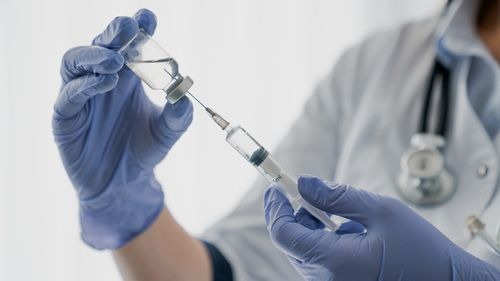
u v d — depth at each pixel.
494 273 1.04
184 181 2.56
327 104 1.56
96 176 1.19
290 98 2.60
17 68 2.51
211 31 2.57
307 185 1.04
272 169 1.06
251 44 2.59
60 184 2.52
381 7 2.67
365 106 1.48
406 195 1.33
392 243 1.01
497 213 1.21
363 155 1.42
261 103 2.59
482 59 1.39
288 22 2.61
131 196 1.22
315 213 1.08
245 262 1.42
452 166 1.34
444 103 1.40
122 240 1.24
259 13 2.59
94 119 1.15
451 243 1.06
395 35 1.56
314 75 2.62
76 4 2.51
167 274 1.27
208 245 1.39
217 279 1.34
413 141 1.36
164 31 2.55
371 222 1.03
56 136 1.14
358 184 1.39
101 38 1.04
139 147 1.18
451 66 1.43
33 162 2.52
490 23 1.44
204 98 2.57
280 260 1.43
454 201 1.29
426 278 1.01
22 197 2.52
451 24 1.39
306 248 1.02
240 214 1.49
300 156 1.51
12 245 2.51
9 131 2.51
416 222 1.04
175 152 2.55
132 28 1.00
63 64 1.07
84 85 1.04
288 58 2.61
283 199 1.08
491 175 1.27
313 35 2.62
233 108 2.58
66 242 2.52
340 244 1.02
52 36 2.52
